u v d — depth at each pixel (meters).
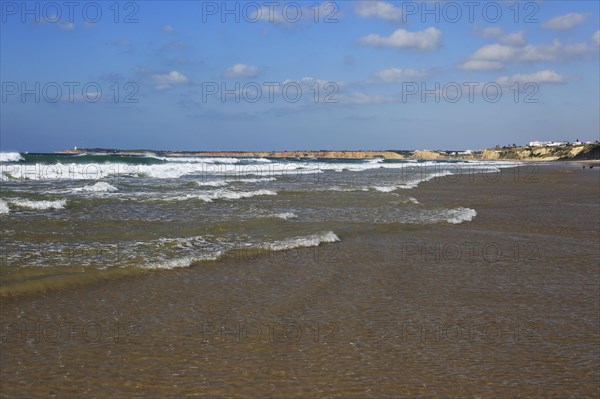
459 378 5.46
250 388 5.14
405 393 5.10
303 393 5.06
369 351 6.15
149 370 5.48
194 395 4.96
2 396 4.80
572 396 5.11
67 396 4.86
